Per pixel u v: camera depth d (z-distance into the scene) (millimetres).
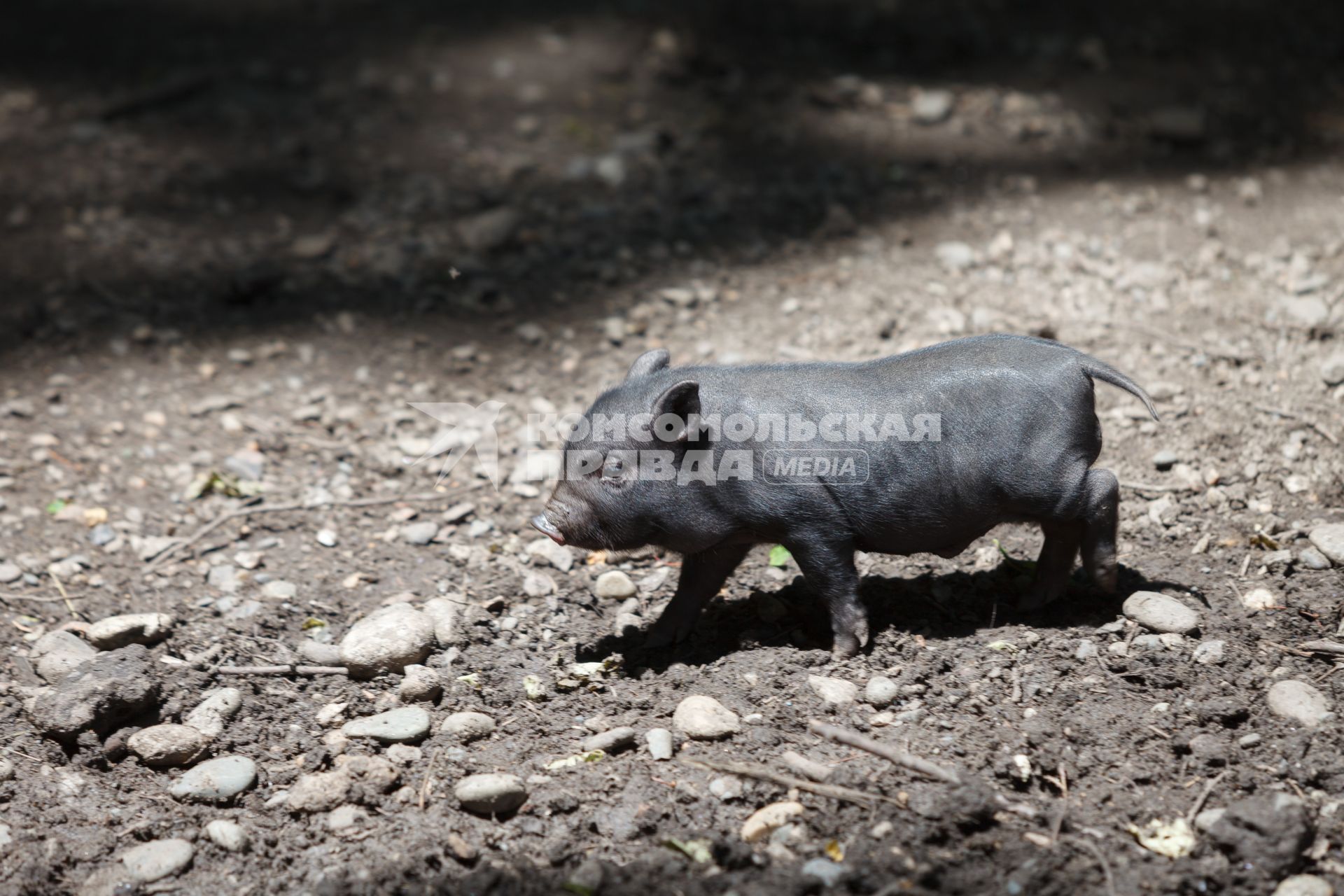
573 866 3715
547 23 10664
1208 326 6480
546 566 5383
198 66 10078
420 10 11109
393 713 4410
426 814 3959
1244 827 3580
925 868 3549
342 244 7887
